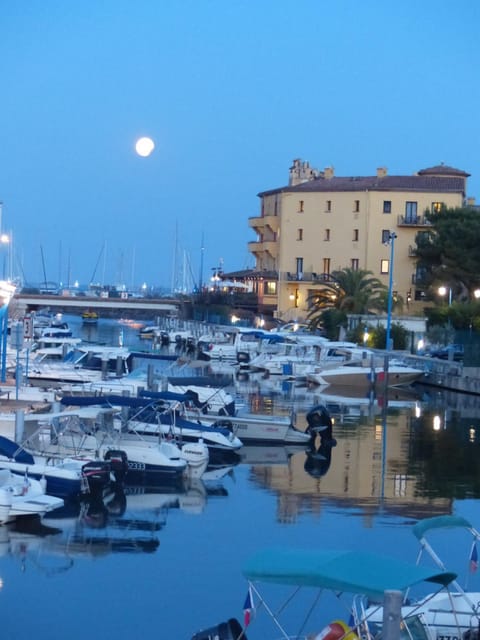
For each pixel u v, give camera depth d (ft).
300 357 234.38
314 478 113.19
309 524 91.15
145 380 158.20
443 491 107.65
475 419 166.09
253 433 135.85
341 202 332.39
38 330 302.25
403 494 105.70
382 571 46.42
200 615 66.54
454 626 55.42
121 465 104.94
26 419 109.60
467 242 293.23
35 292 418.31
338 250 333.01
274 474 114.93
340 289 295.69
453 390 208.03
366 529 89.76
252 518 92.79
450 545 84.64
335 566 46.29
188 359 267.18
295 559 47.44
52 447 108.27
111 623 65.00
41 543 82.07
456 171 336.70
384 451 132.46
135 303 400.67
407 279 323.16
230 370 241.14
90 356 205.36
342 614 66.74
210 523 90.38
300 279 337.11
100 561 77.71
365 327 256.93
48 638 62.39
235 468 118.32
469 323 255.70
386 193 326.03
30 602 68.49
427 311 274.16
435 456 129.39
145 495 101.60
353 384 210.18
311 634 55.01
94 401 111.55
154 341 336.70
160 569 75.97
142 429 119.96
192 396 124.77
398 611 40.75
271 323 320.29
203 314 368.68
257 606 64.44
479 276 290.35
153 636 62.95
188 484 107.86
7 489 87.61
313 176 380.78
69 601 68.80
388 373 209.26
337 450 132.57
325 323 285.23
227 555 80.07
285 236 343.87
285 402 181.47
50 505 86.84
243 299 362.12
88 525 88.22
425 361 220.84
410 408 178.91
